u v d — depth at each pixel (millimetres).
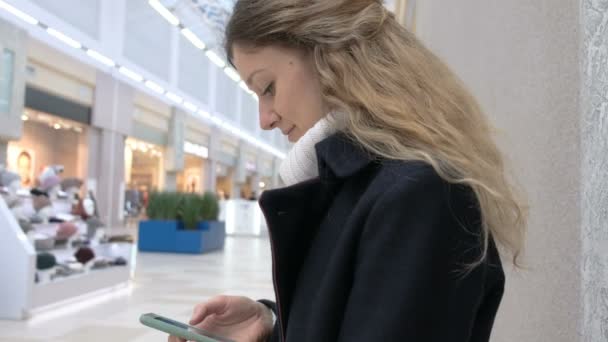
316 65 697
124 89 16031
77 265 4953
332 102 676
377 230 553
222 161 27234
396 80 658
